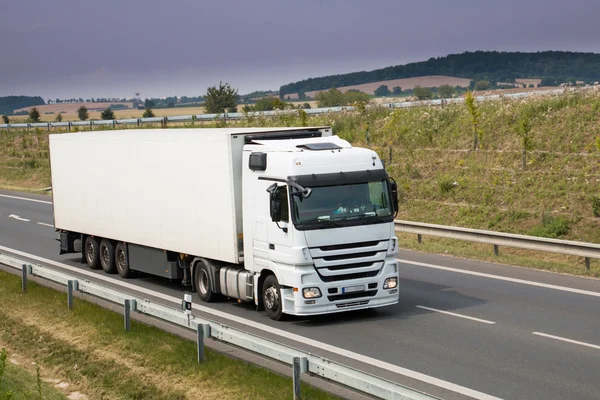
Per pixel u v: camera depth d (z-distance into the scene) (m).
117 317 14.74
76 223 21.61
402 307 15.33
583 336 12.59
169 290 18.16
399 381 10.55
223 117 50.81
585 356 11.44
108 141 19.53
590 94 31.61
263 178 14.45
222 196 15.52
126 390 11.20
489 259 20.06
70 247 22.58
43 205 38.22
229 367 11.17
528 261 19.44
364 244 14.12
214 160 15.63
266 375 10.74
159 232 17.77
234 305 16.17
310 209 13.77
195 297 17.14
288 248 13.80
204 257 16.52
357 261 14.01
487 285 17.06
